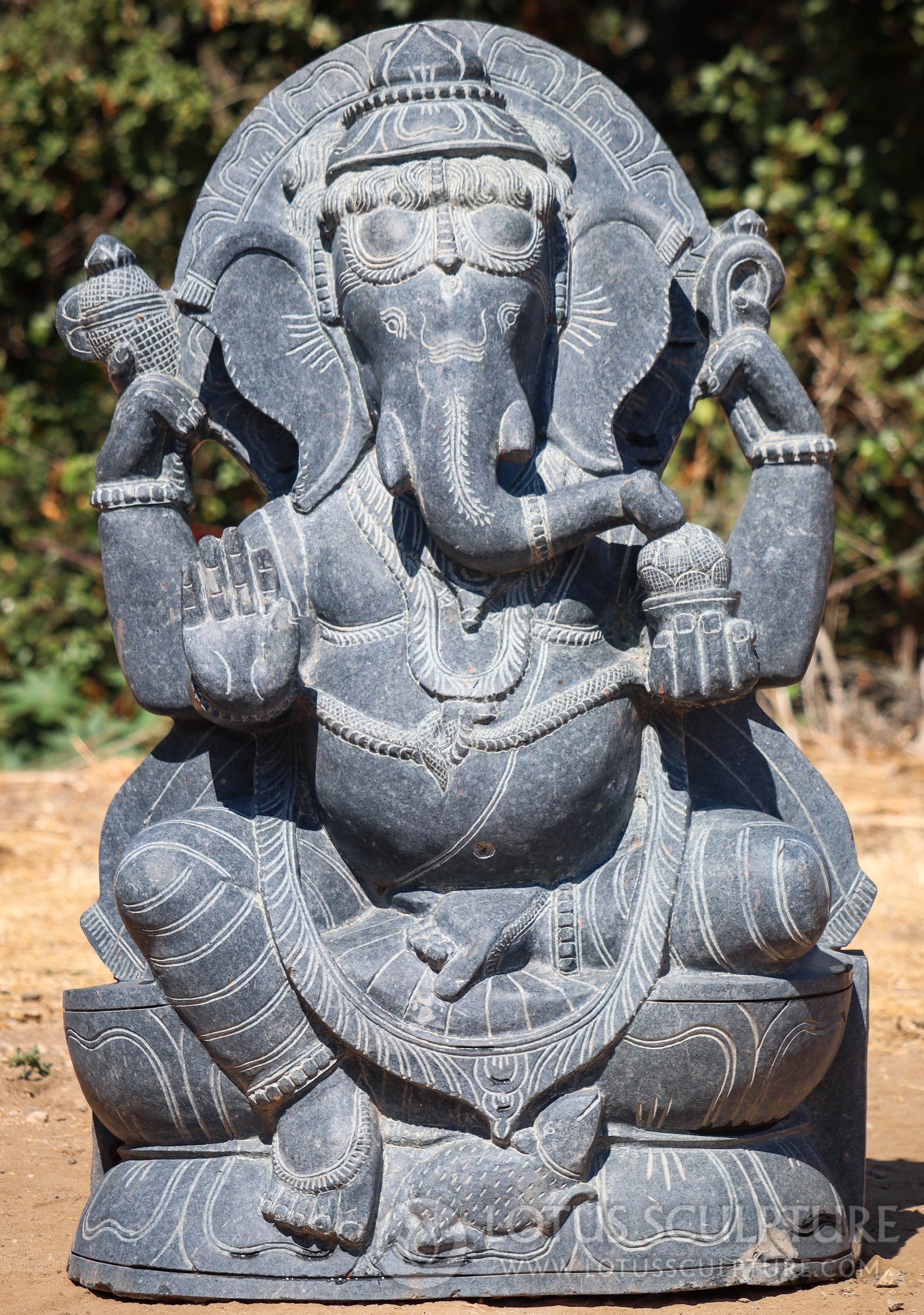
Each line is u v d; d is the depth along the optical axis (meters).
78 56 11.96
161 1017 3.22
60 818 9.02
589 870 3.34
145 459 3.50
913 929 7.00
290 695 3.21
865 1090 3.55
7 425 12.27
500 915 3.20
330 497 3.43
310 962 3.14
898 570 11.52
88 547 12.19
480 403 3.16
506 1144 3.09
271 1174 3.20
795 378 3.44
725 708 3.51
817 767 9.93
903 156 11.62
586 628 3.33
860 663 11.43
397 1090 3.15
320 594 3.38
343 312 3.34
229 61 12.40
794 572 3.41
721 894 3.16
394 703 3.23
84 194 12.25
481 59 3.49
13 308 12.43
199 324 3.58
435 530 3.17
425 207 3.20
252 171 3.59
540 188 3.28
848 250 11.55
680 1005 3.12
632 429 3.60
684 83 12.58
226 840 3.26
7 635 12.02
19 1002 5.87
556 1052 3.09
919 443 11.21
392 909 3.35
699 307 3.55
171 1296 3.15
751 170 12.38
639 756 3.39
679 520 3.18
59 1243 3.62
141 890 3.15
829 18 11.59
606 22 12.53
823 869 3.19
